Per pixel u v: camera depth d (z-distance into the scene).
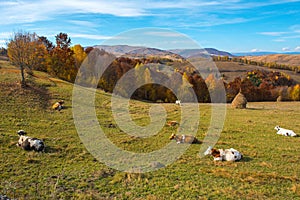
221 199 8.02
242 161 11.80
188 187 8.82
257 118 23.92
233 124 20.38
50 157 11.59
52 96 27.27
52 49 48.81
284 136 17.02
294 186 8.90
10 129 15.95
